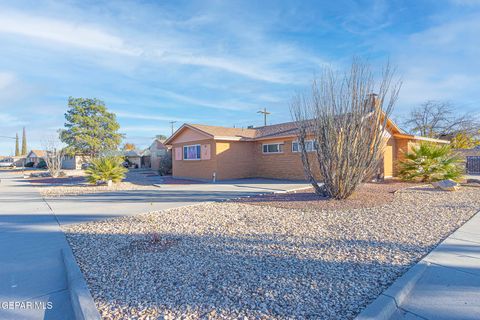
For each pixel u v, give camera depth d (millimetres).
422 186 11852
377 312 2348
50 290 3084
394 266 3402
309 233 4906
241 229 5250
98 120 32906
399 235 4754
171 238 4738
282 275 3172
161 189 12969
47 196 11062
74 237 5023
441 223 5582
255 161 18422
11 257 4070
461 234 4770
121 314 2438
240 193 10875
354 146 7809
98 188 13766
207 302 2613
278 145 16859
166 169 24000
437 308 2541
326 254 3844
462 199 8586
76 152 32250
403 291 2748
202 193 11148
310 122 8664
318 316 2346
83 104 32438
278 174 16859
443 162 12625
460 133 24328
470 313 2445
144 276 3236
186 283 3027
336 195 8250
